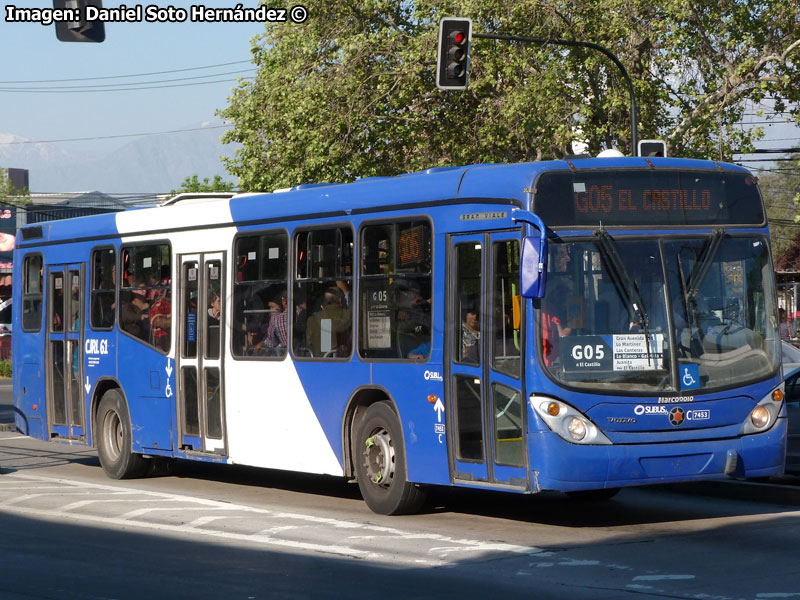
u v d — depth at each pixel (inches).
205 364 601.6
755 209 470.9
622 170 450.9
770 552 408.5
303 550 418.3
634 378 439.2
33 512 518.0
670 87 1440.7
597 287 441.1
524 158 1496.1
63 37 589.6
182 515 492.1
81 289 697.0
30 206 2992.1
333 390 526.6
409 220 492.1
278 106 1536.7
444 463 473.1
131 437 654.5
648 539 438.6
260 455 567.2
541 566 384.8
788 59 1424.7
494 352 451.5
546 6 1352.1
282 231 557.6
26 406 742.5
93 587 362.0
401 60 1475.1
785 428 465.1
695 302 450.6
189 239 615.5
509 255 446.6
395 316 498.0
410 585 358.3
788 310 1499.8
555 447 430.0
